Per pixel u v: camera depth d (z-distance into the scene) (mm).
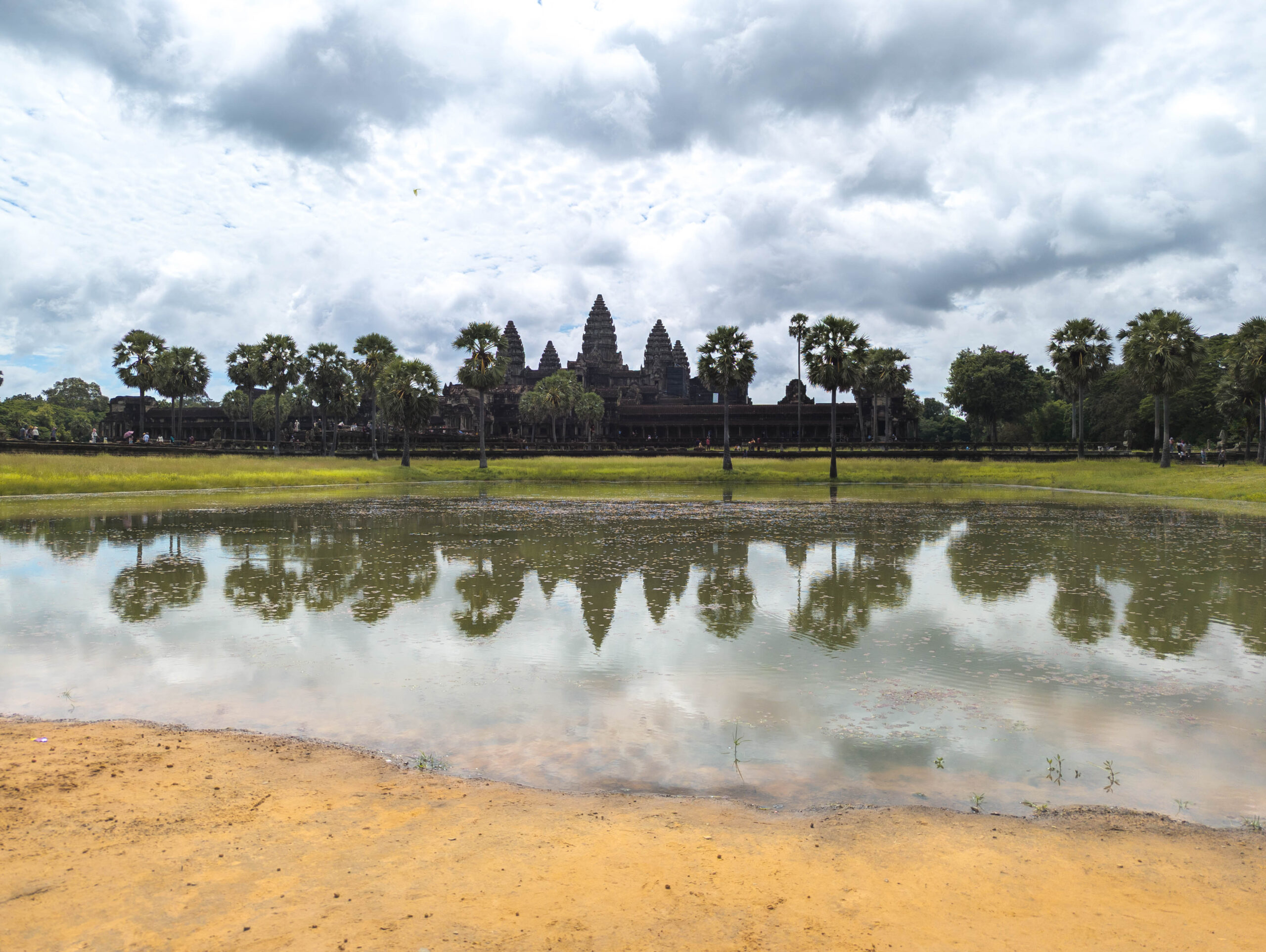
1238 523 24938
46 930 3738
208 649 9680
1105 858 4660
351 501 34281
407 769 6047
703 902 4062
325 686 8250
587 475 53125
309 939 3666
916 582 14414
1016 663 9258
